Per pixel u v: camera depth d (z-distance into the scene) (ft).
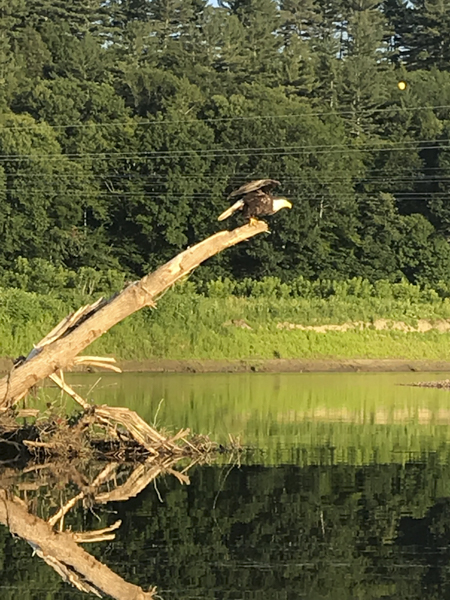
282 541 49.37
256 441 79.97
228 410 98.68
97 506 57.06
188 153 246.68
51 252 237.25
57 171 244.63
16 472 68.13
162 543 49.26
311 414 96.94
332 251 250.57
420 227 251.60
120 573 44.73
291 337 166.09
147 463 71.36
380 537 49.93
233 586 42.75
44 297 161.68
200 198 245.04
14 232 236.22
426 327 176.65
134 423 74.13
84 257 240.32
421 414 97.55
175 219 242.78
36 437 75.00
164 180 245.86
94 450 74.23
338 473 65.98
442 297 221.66
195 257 62.75
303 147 251.60
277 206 54.54
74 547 48.60
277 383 132.36
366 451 74.90
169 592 42.09
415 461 70.49
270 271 240.73
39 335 153.38
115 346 155.12
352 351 166.91
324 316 172.14
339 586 42.68
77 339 66.64
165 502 58.03
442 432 85.10
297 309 171.63
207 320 163.02
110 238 246.88
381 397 114.11
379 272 248.93
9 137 242.99
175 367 153.69
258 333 165.37
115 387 120.88
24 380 66.54
